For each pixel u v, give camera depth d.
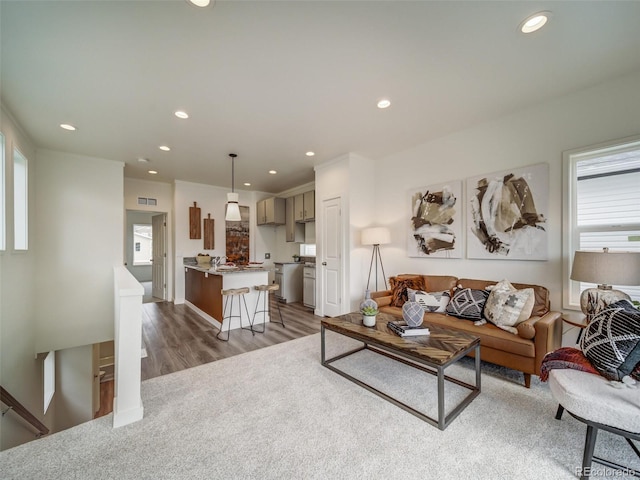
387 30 1.70
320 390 2.12
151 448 1.52
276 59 1.96
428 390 2.12
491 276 2.99
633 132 2.18
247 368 2.52
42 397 3.62
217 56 1.92
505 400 1.95
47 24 1.59
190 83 2.23
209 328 3.87
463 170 3.21
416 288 3.25
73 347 3.99
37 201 3.61
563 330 2.51
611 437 1.57
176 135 3.27
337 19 1.61
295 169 4.80
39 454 1.47
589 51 1.90
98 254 4.05
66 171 3.83
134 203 5.48
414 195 3.72
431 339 2.02
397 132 3.26
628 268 1.82
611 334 1.48
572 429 1.64
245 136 3.32
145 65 2.00
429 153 3.55
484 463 1.39
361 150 3.86
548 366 1.65
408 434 1.61
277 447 1.52
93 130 3.11
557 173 2.54
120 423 1.70
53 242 3.72
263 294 4.14
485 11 1.56
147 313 4.79
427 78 2.20
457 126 3.11
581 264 2.03
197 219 5.86
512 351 2.13
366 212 4.18
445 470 1.35
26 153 3.22
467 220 3.17
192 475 1.34
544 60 2.00
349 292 3.99
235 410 1.86
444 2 1.50
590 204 2.43
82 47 1.80
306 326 3.92
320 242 4.49
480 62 2.01
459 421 1.73
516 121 2.79
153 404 1.94
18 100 2.45
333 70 2.09
